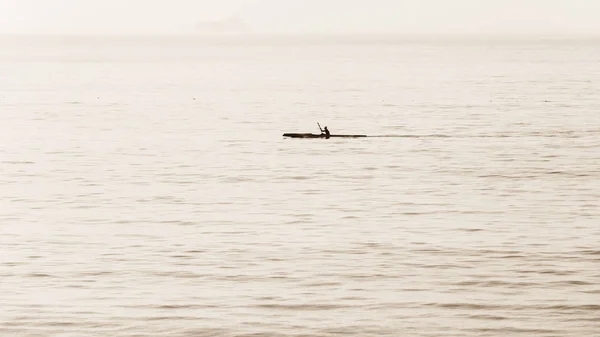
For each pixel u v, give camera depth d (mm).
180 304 37344
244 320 35625
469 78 193500
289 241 47625
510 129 97812
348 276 41125
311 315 36188
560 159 76250
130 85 176500
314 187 63938
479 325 35125
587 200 58500
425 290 39188
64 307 36938
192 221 52625
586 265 42688
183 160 76750
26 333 34219
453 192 61812
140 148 84375
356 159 76812
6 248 46156
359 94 150250
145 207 56875
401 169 71562
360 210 55750
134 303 37469
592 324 35188
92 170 71625
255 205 57438
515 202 58094
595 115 112062
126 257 44469
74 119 111438
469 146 84625
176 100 140500
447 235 48812
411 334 34250
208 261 43688
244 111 121375
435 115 113688
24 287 39562
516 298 38094
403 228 50562
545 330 34594
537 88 161250
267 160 76375
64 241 47656
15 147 85125
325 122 106562
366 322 35438
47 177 68438
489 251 45312
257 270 42125
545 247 46031
